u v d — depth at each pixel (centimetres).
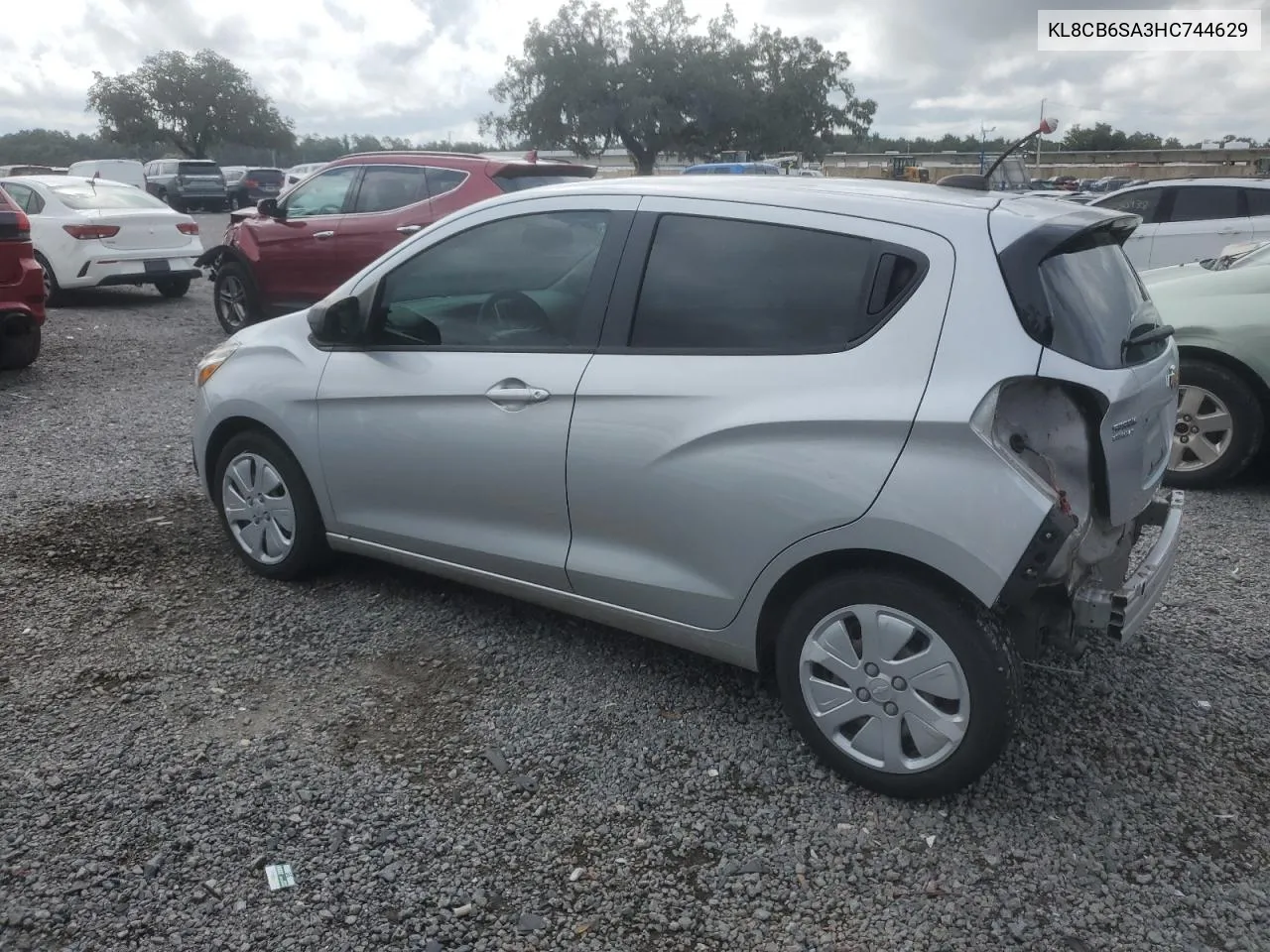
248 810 313
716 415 329
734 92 4088
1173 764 346
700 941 269
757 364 328
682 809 320
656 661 407
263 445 458
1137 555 383
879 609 312
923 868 296
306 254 1031
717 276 343
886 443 301
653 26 4112
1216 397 616
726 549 334
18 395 829
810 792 328
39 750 340
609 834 308
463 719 366
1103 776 338
